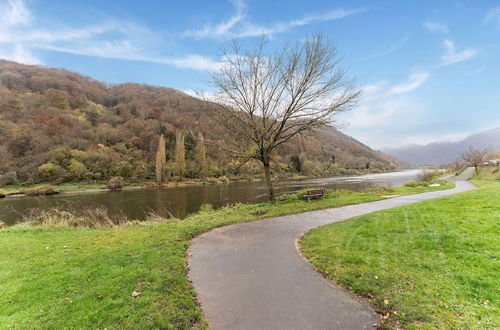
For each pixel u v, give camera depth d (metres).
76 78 116.62
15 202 26.67
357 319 2.99
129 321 3.01
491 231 5.21
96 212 12.85
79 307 3.34
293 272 4.46
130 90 116.88
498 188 12.65
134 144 69.25
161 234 7.25
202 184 48.62
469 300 3.11
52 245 6.65
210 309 3.33
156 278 4.17
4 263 5.16
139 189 41.28
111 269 4.62
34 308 3.35
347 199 13.41
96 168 49.72
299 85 12.12
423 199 13.02
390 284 3.66
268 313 3.19
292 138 13.65
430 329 2.66
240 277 4.32
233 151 12.66
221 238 6.90
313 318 3.04
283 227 7.93
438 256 4.43
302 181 50.81
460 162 65.44
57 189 38.84
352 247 5.34
